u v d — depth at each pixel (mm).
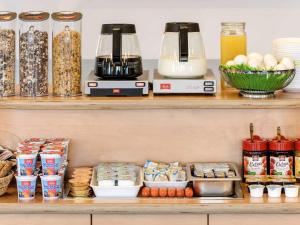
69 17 1794
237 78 1738
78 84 1839
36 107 1745
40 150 1767
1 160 1795
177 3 2908
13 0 2875
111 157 1850
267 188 1718
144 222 1683
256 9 2908
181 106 1731
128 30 1802
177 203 1662
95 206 1660
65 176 1839
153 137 1839
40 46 1813
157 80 1772
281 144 1773
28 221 1680
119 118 1834
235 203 1657
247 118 1831
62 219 1680
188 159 1845
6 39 1803
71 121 1837
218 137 1837
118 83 1780
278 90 1853
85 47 2922
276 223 1675
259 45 2932
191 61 1774
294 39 1837
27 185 1690
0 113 1843
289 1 2900
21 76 1826
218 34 2922
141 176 1765
